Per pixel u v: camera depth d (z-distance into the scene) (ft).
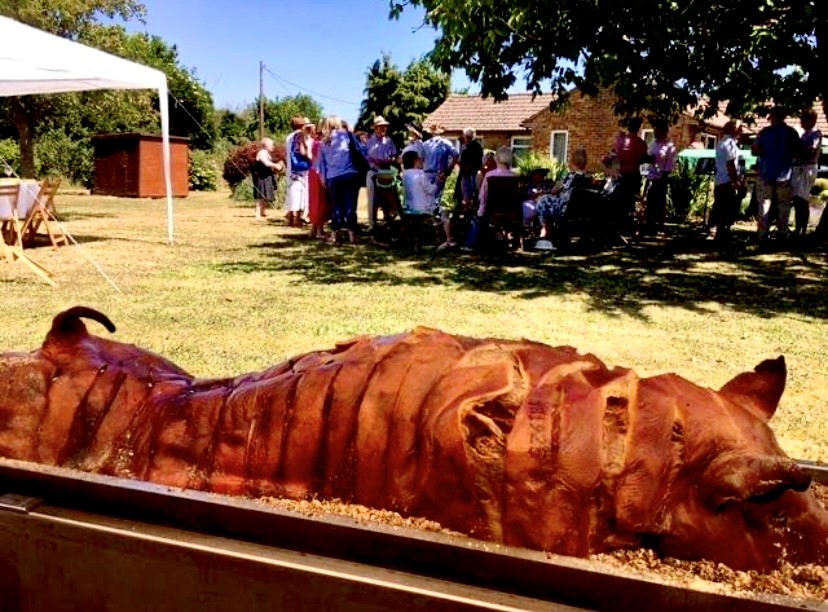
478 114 128.47
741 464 5.44
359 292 29.04
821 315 26.30
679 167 68.39
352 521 5.48
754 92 46.06
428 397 6.26
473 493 5.82
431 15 40.14
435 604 5.03
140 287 29.76
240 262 37.01
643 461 5.62
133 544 5.84
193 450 7.07
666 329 23.81
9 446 7.42
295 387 6.84
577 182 44.68
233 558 5.52
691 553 5.59
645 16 39.04
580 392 5.89
